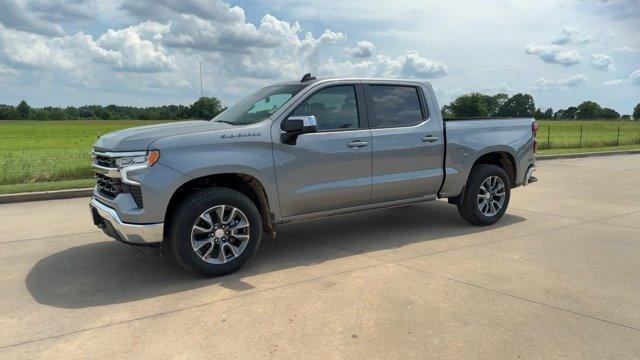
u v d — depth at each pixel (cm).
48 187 995
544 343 345
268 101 559
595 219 739
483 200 680
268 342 348
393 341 348
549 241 610
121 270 512
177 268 517
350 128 563
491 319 383
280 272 498
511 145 691
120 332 366
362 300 420
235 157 483
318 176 538
